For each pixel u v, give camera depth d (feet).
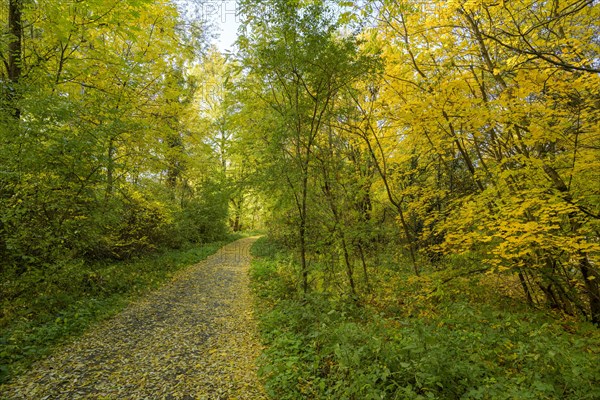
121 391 12.14
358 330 15.01
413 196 33.09
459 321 17.76
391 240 33.17
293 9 20.38
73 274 21.43
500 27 20.07
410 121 21.27
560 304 22.68
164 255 42.22
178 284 30.63
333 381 12.15
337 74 21.40
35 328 16.26
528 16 18.57
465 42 21.33
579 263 18.56
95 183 21.49
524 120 19.01
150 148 33.55
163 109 34.27
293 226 25.30
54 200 19.35
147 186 37.81
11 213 17.17
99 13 21.63
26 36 23.81
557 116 17.63
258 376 13.23
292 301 22.31
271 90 25.27
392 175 29.68
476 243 21.38
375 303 24.00
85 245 22.12
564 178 18.76
